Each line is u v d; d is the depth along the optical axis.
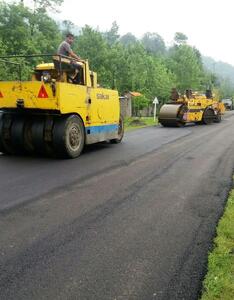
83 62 10.76
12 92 9.72
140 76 39.97
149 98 40.09
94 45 35.56
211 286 3.58
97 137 11.48
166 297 3.44
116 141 13.20
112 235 4.79
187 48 62.66
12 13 33.34
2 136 10.33
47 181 7.45
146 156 10.50
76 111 10.20
